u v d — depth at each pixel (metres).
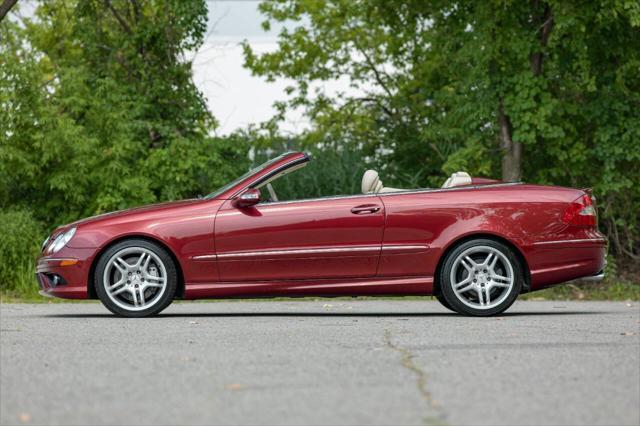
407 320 9.89
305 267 10.30
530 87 18.19
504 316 10.52
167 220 10.30
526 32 18.14
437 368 6.30
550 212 10.48
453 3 19.67
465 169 19.19
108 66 21.83
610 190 19.23
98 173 19.91
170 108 21.97
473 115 18.69
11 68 19.19
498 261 10.45
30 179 19.80
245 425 4.64
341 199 10.40
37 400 5.30
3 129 19.16
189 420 4.75
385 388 5.57
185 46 21.91
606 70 18.67
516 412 4.92
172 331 8.73
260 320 10.02
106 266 10.30
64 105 20.38
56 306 13.45
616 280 18.84
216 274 10.29
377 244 10.30
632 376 6.04
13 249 17.31
